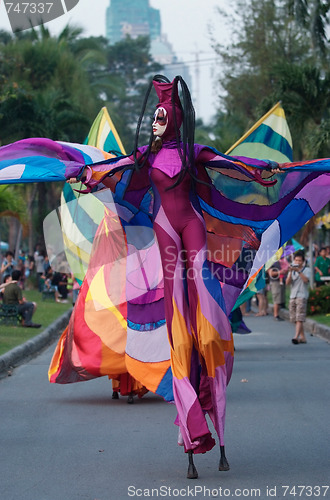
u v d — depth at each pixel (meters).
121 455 6.74
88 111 38.47
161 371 8.11
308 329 18.56
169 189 6.22
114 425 8.02
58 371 9.27
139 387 9.23
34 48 37.09
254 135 11.95
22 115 30.73
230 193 6.99
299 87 23.17
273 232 7.38
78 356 9.07
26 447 7.07
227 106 37.53
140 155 6.37
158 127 6.29
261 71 34.53
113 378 9.42
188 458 6.37
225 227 7.18
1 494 5.61
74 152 7.43
